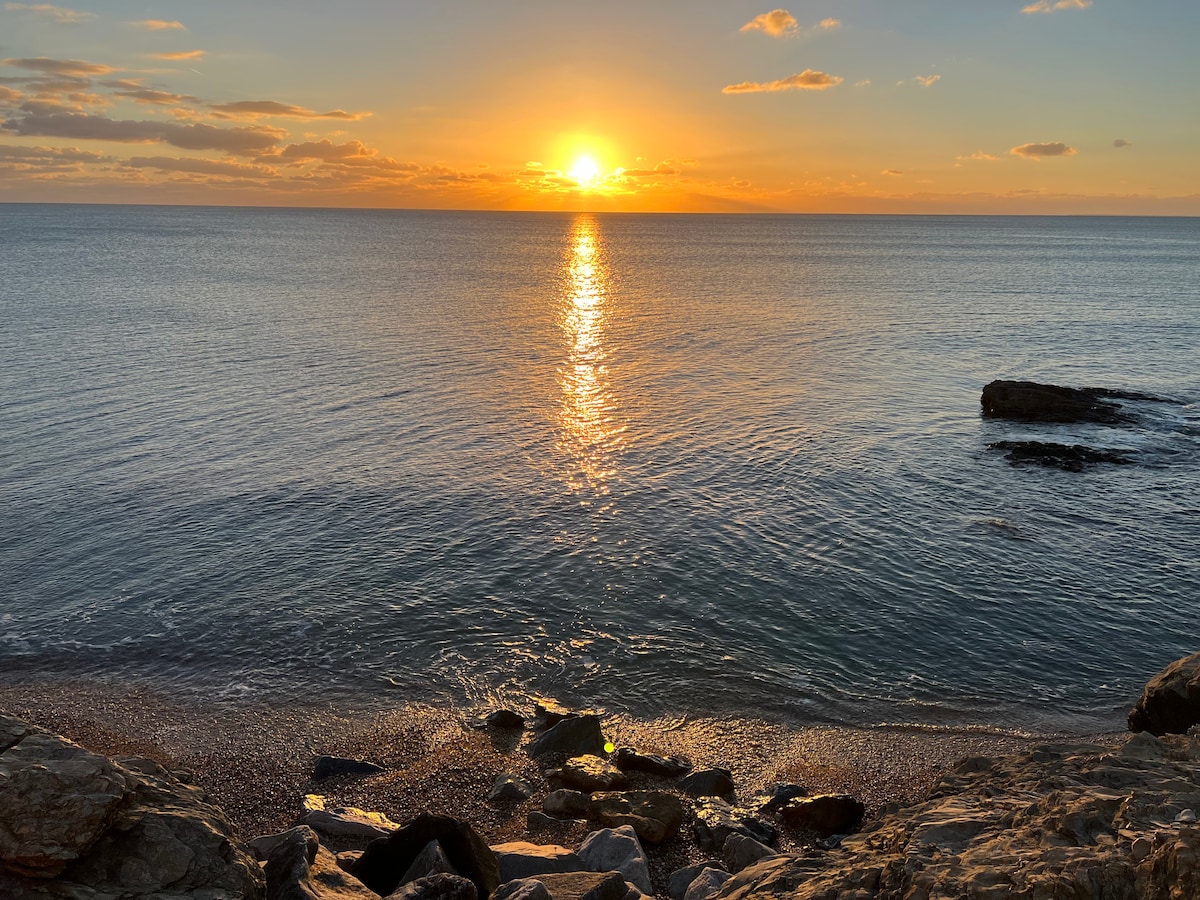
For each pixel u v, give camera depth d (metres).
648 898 11.30
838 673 21.77
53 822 8.20
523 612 24.50
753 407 48.94
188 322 75.75
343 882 10.38
